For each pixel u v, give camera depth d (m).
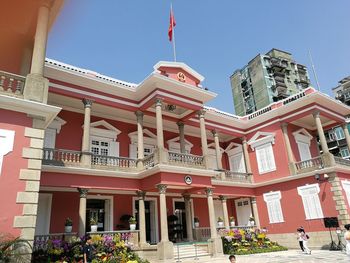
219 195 21.22
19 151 8.73
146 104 18.02
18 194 8.34
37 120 9.31
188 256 15.59
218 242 16.52
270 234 21.66
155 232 19.38
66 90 16.00
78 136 17.98
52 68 15.23
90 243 12.62
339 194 18.53
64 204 16.16
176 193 19.83
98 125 18.86
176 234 19.92
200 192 19.42
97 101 16.89
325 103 21.47
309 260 13.41
